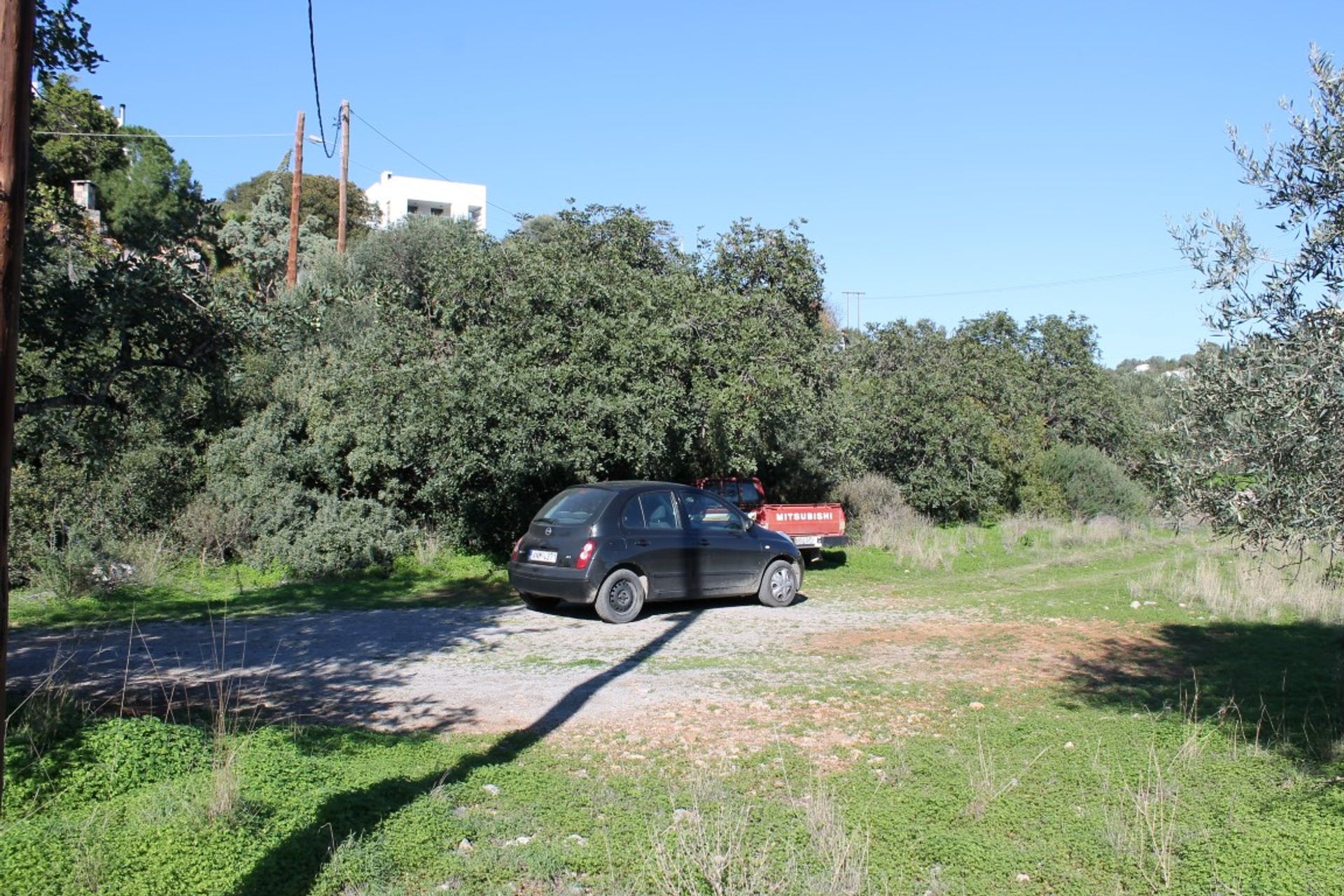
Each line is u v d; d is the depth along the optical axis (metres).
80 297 6.90
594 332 15.81
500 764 6.63
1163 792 6.16
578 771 6.63
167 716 7.10
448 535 17.53
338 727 7.43
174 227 7.38
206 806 5.16
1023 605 14.26
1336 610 13.22
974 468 27.31
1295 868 5.01
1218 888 4.83
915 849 5.31
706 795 6.04
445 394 15.36
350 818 5.38
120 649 10.28
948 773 6.64
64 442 7.82
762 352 16.86
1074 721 8.01
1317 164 5.63
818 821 5.47
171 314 7.23
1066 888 4.89
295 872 4.74
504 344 16.27
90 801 5.39
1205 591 14.72
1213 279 5.78
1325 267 5.54
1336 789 6.23
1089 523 26.88
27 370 7.69
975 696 8.80
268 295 8.73
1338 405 5.09
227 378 7.94
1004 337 37.09
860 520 23.59
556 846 5.22
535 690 8.84
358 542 16.05
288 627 11.77
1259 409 5.38
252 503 16.19
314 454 17.03
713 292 17.55
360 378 16.27
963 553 21.16
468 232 31.33
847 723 7.86
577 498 13.02
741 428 16.23
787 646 11.00
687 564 12.96
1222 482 5.62
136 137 27.58
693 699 8.55
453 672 9.52
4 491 3.48
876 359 29.77
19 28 3.51
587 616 12.90
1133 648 11.16
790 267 20.08
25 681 8.16
